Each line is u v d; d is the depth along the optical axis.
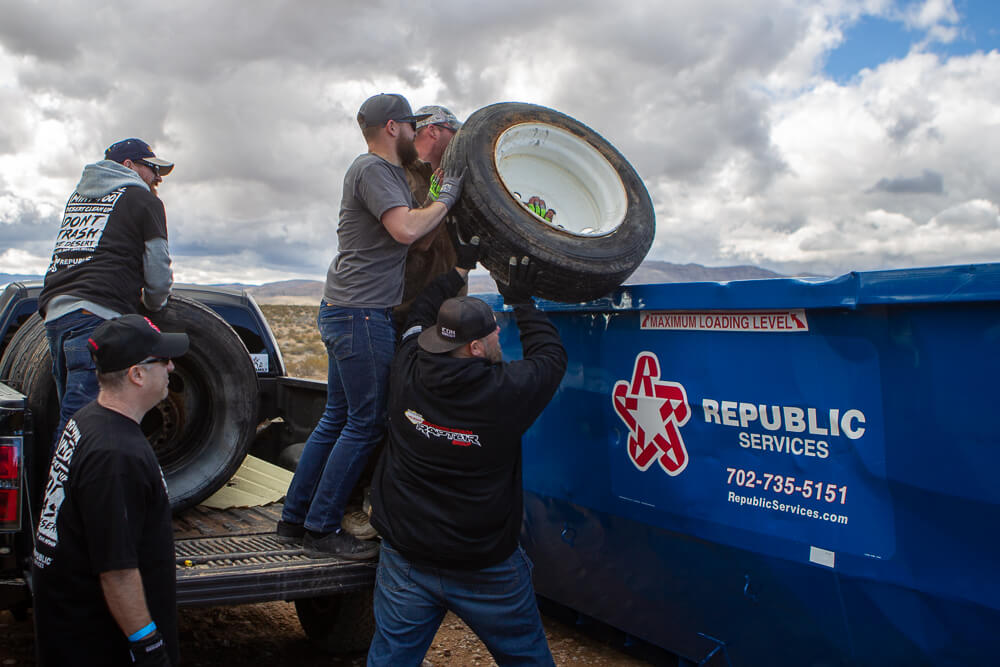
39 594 2.61
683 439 3.61
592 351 4.07
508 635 3.33
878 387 2.91
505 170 3.82
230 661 4.50
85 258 3.67
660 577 3.89
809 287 3.03
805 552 3.15
